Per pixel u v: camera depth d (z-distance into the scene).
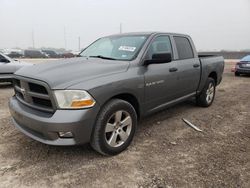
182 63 4.88
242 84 10.56
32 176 3.01
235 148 3.84
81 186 2.83
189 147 3.86
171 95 4.66
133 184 2.88
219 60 6.57
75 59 4.16
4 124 4.75
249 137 4.29
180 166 3.27
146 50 4.09
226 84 10.56
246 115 5.61
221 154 3.62
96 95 3.15
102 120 3.27
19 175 3.02
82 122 3.03
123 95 3.72
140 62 3.92
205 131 4.56
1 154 3.53
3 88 8.99
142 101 3.94
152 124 4.89
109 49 4.46
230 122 5.10
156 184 2.88
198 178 3.00
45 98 3.13
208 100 6.22
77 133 3.04
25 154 3.54
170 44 4.73
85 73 3.30
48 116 3.08
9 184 2.85
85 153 3.60
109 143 3.43
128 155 3.57
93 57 4.33
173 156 3.55
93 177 3.01
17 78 3.61
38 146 3.79
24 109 3.39
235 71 13.89
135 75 3.72
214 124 4.96
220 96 7.82
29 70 3.60
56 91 3.01
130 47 4.19
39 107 3.26
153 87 4.09
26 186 2.82
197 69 5.39
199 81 5.61
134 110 3.73
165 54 3.89
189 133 4.45
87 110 3.06
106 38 4.95
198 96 6.03
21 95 3.75
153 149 3.77
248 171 3.17
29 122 3.21
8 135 4.20
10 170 3.13
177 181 2.94
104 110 3.28
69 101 3.01
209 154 3.62
